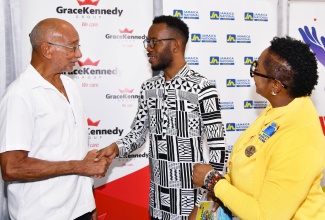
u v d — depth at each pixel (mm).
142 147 2922
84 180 1937
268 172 1267
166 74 2080
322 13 3156
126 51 2875
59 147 1794
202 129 2027
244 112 3090
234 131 3084
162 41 2012
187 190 2004
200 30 2963
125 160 2910
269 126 1345
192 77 2006
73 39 1817
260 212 1247
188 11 2930
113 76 2873
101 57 2844
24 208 1745
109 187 2900
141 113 2225
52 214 1782
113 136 2904
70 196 1834
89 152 1848
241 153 1408
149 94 2135
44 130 1741
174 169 2006
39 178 1688
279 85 1308
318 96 3197
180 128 1995
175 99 2002
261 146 1332
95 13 2809
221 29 3002
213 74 3016
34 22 2717
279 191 1213
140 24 2877
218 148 1930
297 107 1317
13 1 2631
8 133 1632
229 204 1349
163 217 2061
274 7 3090
